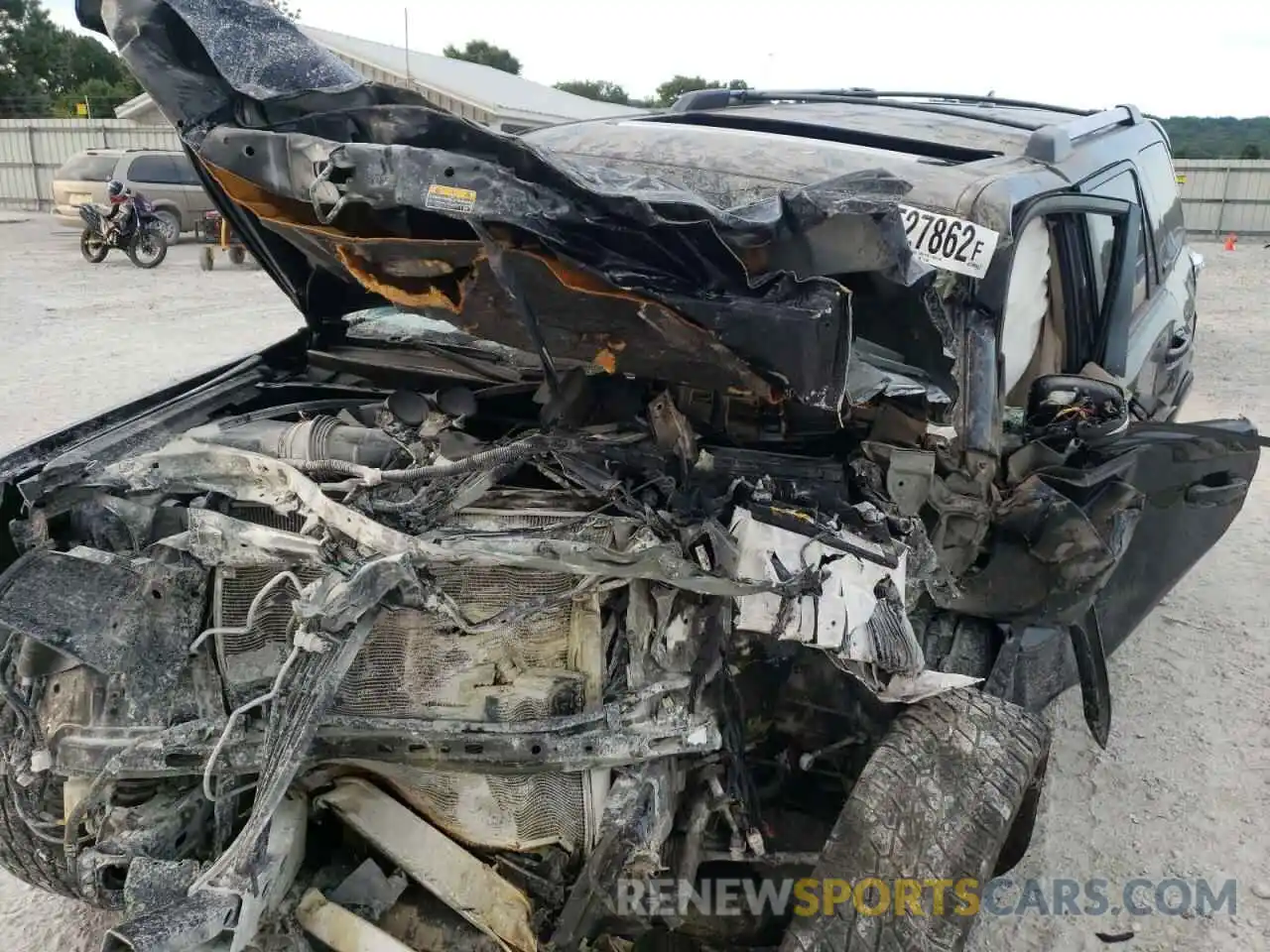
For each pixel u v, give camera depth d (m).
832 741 2.56
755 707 2.55
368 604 2.01
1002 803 2.27
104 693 2.20
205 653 2.27
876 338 2.49
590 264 2.12
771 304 2.11
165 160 17.94
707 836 2.49
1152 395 4.39
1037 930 2.86
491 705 2.25
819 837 2.66
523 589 2.32
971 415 2.73
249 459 2.35
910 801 2.25
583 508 2.41
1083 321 3.59
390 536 2.14
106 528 2.34
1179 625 4.70
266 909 2.03
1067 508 2.74
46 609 2.12
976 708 2.42
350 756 2.17
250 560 2.22
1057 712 3.97
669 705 2.23
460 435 2.62
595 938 2.29
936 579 2.62
